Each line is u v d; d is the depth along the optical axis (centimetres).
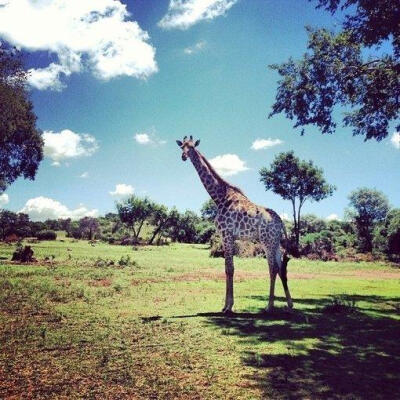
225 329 799
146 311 980
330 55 1450
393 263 3703
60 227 10369
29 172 3238
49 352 633
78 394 475
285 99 1538
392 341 736
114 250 4350
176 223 8119
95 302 1089
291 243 4278
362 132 1531
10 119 2644
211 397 473
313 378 537
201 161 1126
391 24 1104
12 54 2542
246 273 2175
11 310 945
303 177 4947
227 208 1060
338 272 2581
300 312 1009
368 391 494
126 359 605
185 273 1978
